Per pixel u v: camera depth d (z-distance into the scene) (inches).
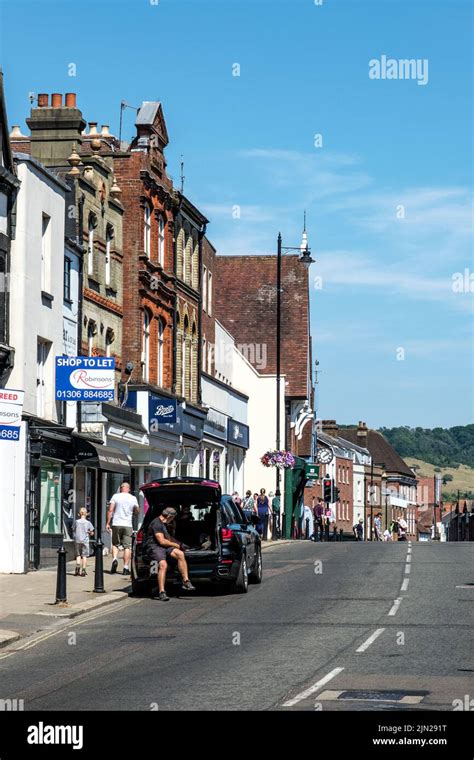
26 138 1663.4
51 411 1354.6
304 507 3363.7
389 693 530.3
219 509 1054.4
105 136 1846.7
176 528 1073.5
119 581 1144.2
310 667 608.7
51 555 1320.1
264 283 3152.1
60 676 609.6
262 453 2807.6
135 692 545.3
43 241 1360.7
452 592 1012.5
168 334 1926.7
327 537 3036.4
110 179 1674.5
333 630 767.7
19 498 1231.5
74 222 1487.5
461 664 616.4
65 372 1331.2
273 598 998.4
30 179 1299.2
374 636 731.4
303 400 3068.4
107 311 1656.0
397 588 1053.2
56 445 1330.0
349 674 585.0
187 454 2089.1
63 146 1628.9
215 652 677.3
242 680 569.0
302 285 3142.2
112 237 1683.1
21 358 1269.7
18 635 773.9
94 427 1498.5
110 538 1562.5
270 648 687.1
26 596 992.9
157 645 720.3
